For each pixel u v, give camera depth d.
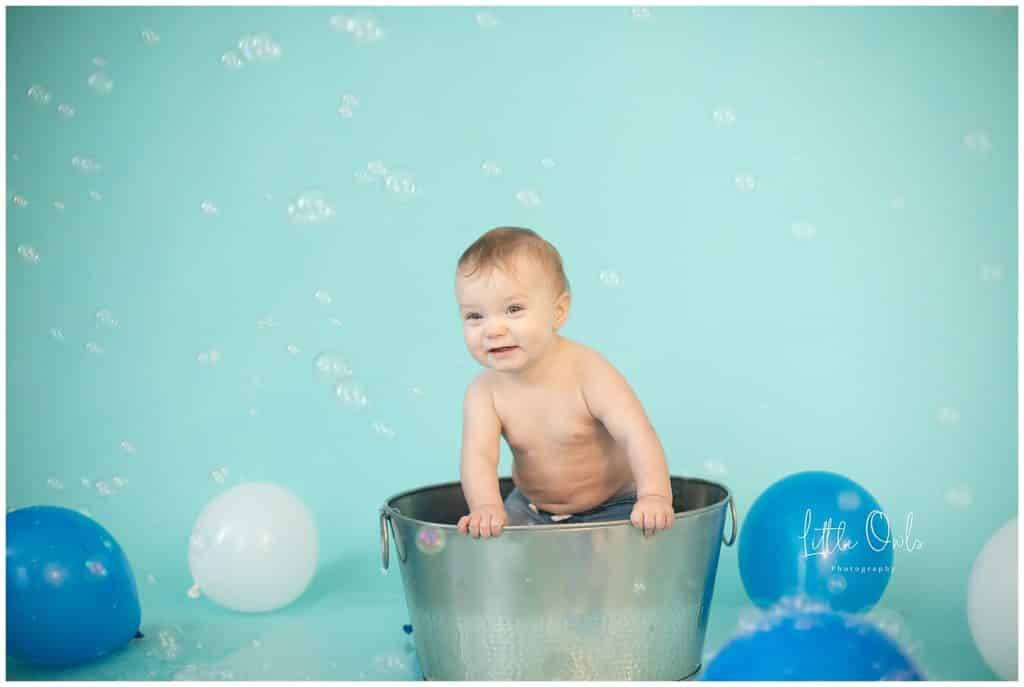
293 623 1.67
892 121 2.50
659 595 1.30
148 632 1.63
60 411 2.46
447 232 2.52
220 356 2.49
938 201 2.48
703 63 2.53
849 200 2.50
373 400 2.46
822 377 2.44
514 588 1.27
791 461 2.29
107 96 2.53
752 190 2.27
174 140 2.54
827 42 2.52
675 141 2.53
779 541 1.52
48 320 2.48
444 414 2.44
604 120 2.54
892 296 2.47
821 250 2.49
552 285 1.40
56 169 2.52
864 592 1.50
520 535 1.25
